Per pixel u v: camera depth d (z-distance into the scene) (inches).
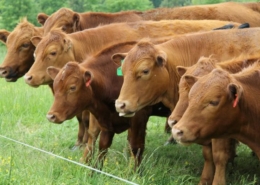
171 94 440.1
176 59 442.9
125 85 413.7
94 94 447.5
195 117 345.7
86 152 486.6
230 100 342.0
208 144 424.5
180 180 441.7
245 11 722.2
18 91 799.7
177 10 669.9
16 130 597.6
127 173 428.1
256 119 356.8
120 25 535.2
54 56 511.2
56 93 434.9
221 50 451.5
